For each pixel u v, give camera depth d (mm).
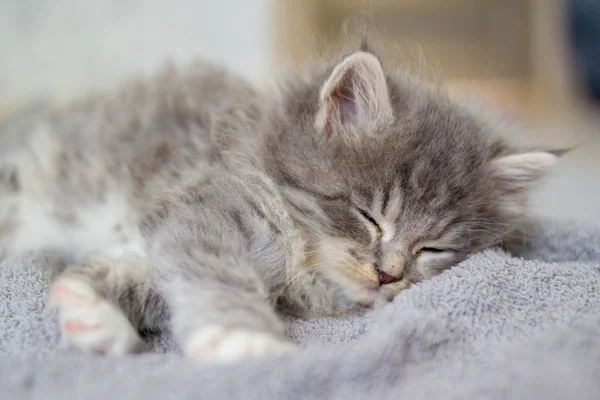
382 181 308
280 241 304
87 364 244
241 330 257
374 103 317
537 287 290
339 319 303
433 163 315
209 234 287
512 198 342
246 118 332
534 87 1056
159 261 289
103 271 296
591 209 526
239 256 285
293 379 233
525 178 341
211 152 327
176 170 324
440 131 324
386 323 260
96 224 341
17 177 362
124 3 702
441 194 314
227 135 326
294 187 310
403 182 309
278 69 395
